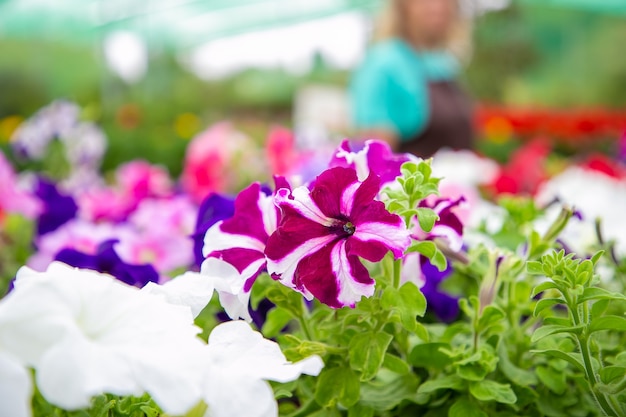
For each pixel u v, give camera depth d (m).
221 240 0.85
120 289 0.65
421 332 0.84
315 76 20.83
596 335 0.99
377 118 4.07
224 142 3.86
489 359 0.86
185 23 14.38
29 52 16.06
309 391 0.92
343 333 0.86
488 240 1.30
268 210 0.85
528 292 0.99
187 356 0.60
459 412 0.86
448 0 4.12
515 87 16.61
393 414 0.92
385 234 0.74
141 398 0.74
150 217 1.93
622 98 16.23
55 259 1.21
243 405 0.61
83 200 2.38
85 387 0.54
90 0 11.48
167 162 7.28
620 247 1.61
